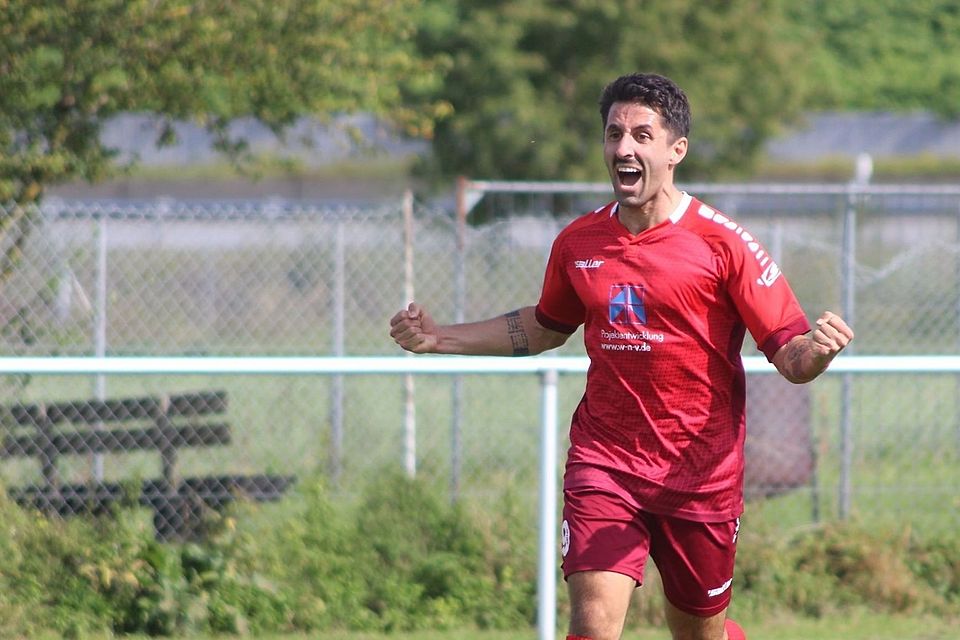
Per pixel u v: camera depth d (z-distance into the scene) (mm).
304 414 34438
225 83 36906
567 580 16469
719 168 95875
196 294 37719
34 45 34875
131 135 87500
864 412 37344
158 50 35406
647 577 26031
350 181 127750
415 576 26375
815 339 14844
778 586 26828
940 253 38938
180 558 25406
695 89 91625
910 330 38812
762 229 39625
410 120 40938
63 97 35750
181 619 24453
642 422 16406
